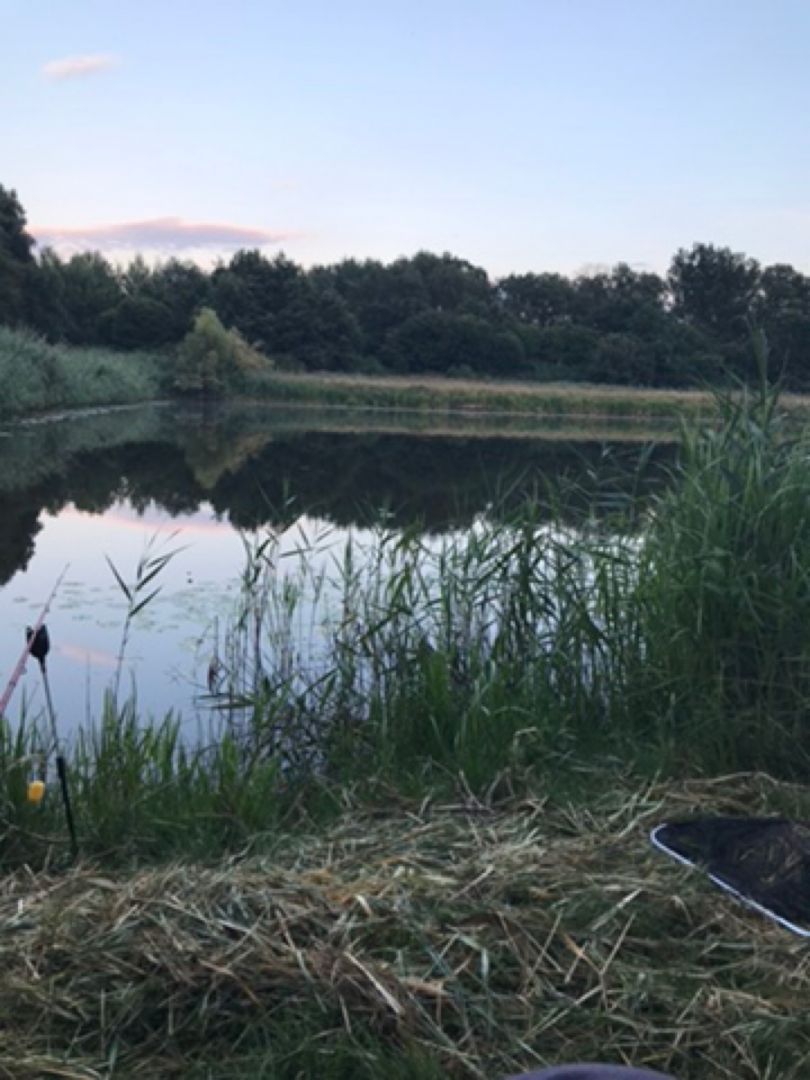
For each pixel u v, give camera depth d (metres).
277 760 4.28
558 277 77.12
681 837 3.36
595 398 39.66
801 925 2.89
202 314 43.00
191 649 6.19
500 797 3.98
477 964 2.62
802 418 5.25
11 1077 2.30
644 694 4.70
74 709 5.25
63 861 3.50
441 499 13.03
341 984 2.50
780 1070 2.36
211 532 10.39
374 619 5.41
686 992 2.61
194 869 3.14
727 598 4.54
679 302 72.88
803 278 70.75
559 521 5.67
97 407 30.41
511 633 5.17
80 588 7.77
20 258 45.31
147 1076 2.34
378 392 41.69
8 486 13.33
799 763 4.24
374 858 3.21
